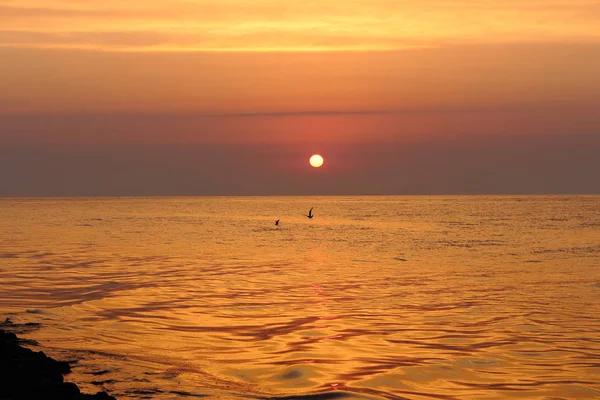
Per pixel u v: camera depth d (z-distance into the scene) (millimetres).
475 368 16688
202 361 17234
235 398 13812
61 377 14219
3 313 23234
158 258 45062
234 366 16797
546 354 18047
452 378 15836
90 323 21828
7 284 31094
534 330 21125
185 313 23969
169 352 18125
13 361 14477
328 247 55500
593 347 18844
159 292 28906
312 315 23750
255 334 20609
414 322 22500
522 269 38875
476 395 14562
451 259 45094
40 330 20453
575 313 24078
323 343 19438
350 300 27125
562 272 37188
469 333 20750
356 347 18953
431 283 32438
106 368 15945
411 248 54438
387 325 22016
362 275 35781
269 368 16625
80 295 27828
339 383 15352
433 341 19688
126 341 19328
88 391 13844
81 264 40469
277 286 31188
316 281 33062
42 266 39156
